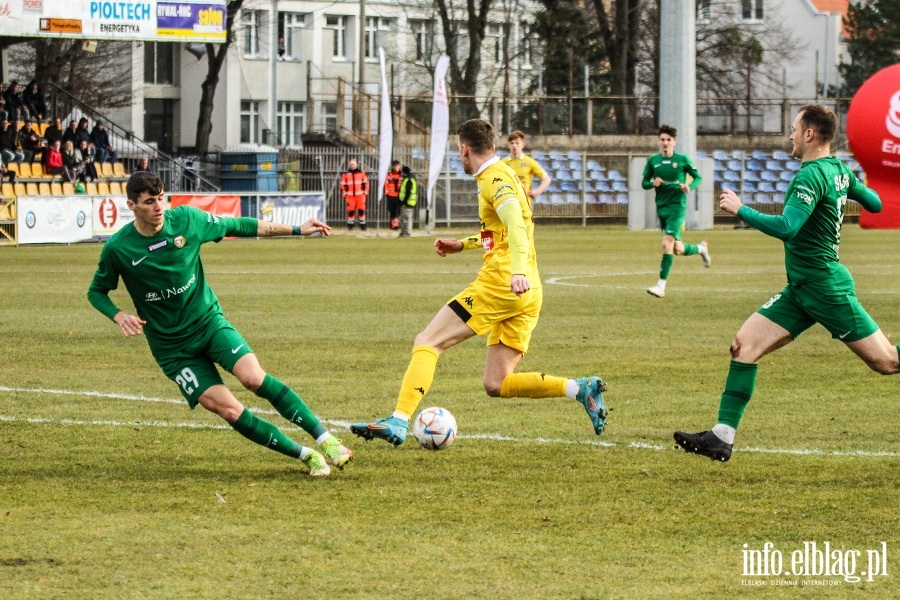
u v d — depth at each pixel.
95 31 72.94
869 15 174.38
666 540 12.67
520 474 15.73
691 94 89.12
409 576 11.38
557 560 11.92
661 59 89.69
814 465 16.23
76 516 13.52
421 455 16.95
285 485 15.11
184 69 142.75
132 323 14.84
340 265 55.50
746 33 153.62
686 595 10.93
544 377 16.53
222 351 15.28
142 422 19.38
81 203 71.56
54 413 20.16
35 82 84.75
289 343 28.98
